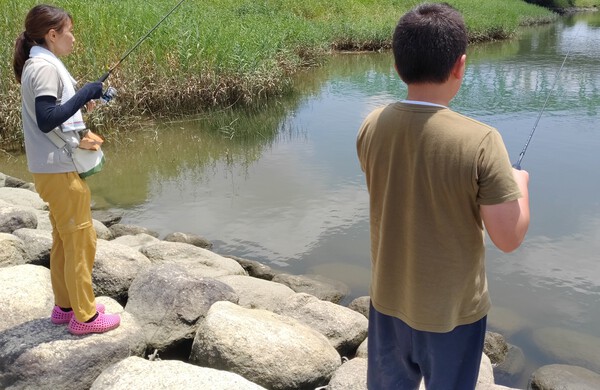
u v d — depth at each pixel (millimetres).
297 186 7008
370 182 1947
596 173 7266
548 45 21078
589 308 4504
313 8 19844
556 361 3879
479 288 1880
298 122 9875
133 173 7469
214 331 3268
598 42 21891
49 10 2768
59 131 2758
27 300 3482
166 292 3736
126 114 9164
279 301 4180
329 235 5758
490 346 3877
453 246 1789
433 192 1754
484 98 11789
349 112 10602
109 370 2904
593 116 10250
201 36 10336
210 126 9445
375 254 1993
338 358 3414
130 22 9977
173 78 9711
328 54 17281
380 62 16531
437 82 1787
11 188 6000
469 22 21797
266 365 3174
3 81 7941
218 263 4742
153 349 3527
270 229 5883
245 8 16922
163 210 6344
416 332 1903
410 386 2068
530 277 4930
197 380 2795
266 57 11414
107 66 9000
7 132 7891
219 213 6266
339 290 4773
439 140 1725
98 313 3184
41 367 2943
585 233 5688
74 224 2895
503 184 1677
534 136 8945
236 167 7730
